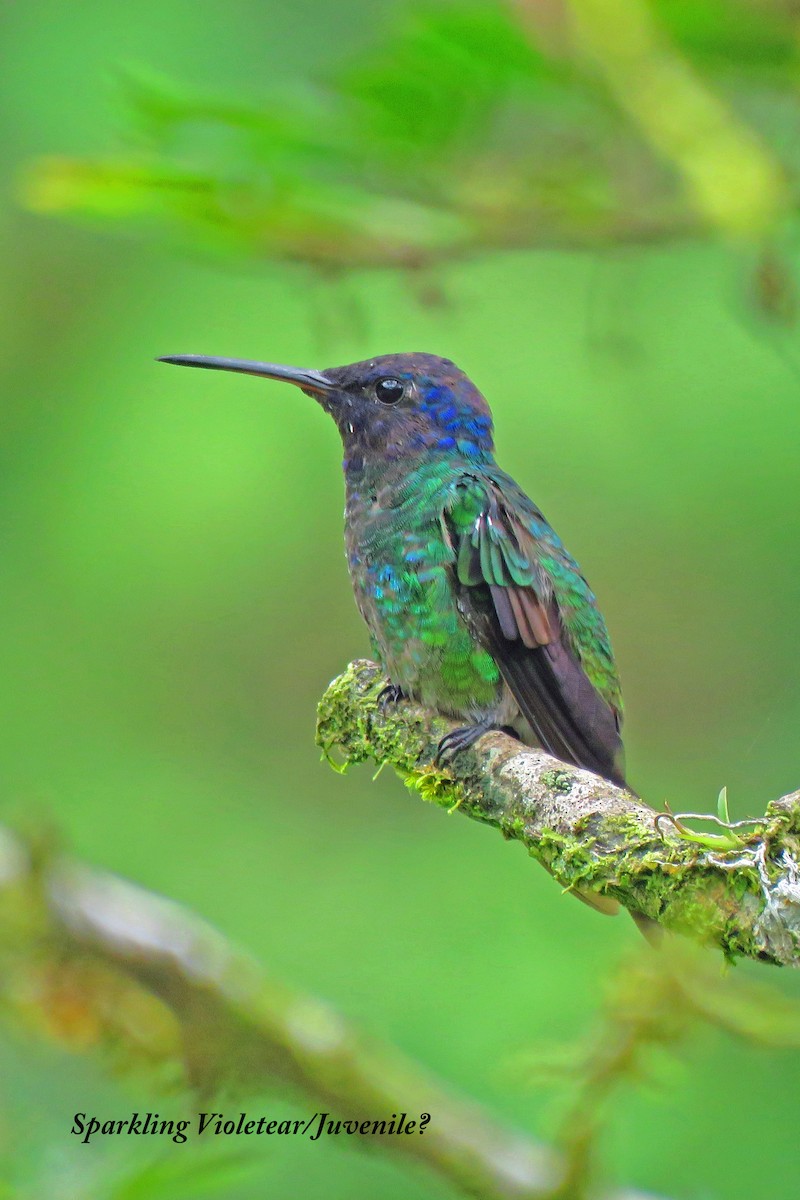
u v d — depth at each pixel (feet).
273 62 39.14
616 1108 24.48
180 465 42.24
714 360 39.99
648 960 21.09
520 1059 21.85
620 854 16.76
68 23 40.50
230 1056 24.53
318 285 21.99
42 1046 26.50
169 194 20.24
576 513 42.73
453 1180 23.21
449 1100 24.13
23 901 25.11
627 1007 21.29
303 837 40.96
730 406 40.70
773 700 42.50
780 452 40.70
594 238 22.07
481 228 21.75
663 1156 27.61
